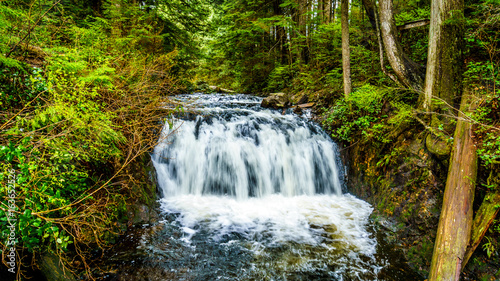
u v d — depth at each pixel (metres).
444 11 4.42
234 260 3.85
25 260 2.51
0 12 2.77
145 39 8.25
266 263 3.81
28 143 2.44
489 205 3.34
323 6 11.75
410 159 4.84
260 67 14.49
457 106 4.51
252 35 13.09
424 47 6.17
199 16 12.47
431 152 4.42
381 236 4.54
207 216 5.12
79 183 3.20
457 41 4.46
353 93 6.36
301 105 8.82
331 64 9.88
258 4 13.04
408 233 4.31
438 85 4.57
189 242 4.21
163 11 11.40
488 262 3.37
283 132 6.94
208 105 8.73
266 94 13.34
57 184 2.55
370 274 3.66
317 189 6.58
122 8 8.24
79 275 3.17
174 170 5.95
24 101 2.94
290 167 6.56
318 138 6.99
